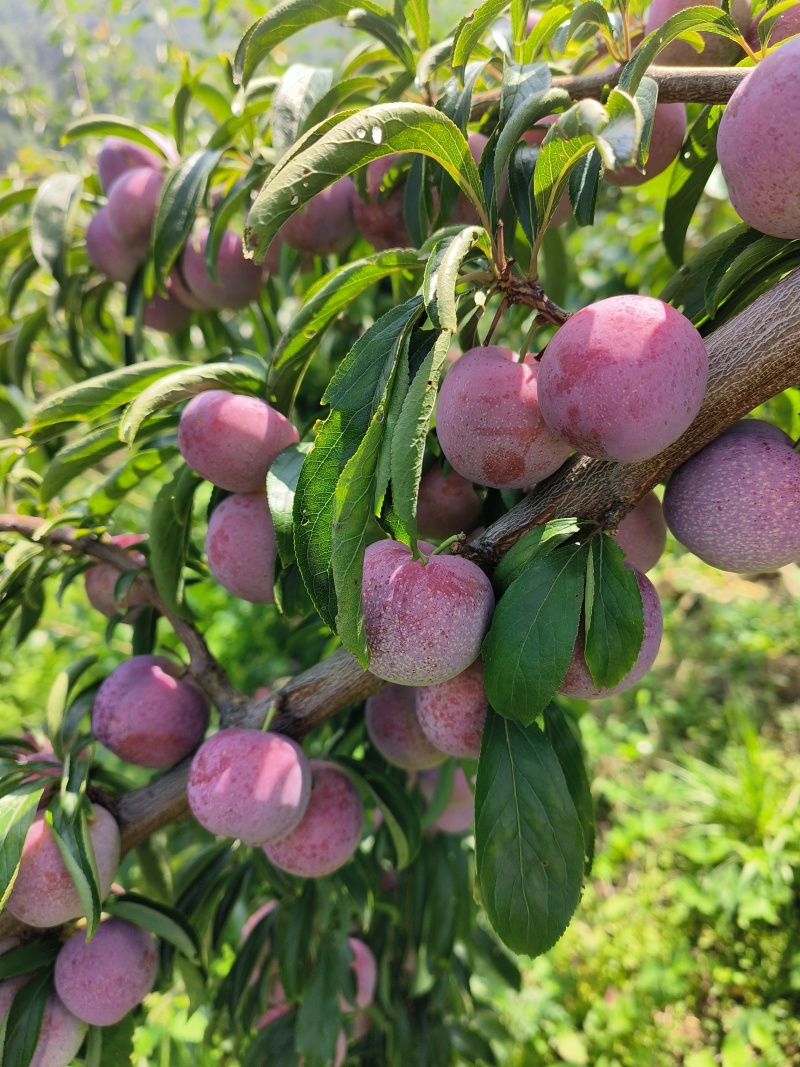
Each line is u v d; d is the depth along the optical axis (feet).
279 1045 1.43
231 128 1.10
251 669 2.97
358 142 0.58
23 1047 0.90
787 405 0.99
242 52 0.90
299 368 0.91
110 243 1.30
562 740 0.88
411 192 0.96
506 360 0.73
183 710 1.04
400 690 1.04
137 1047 1.71
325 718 0.95
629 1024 2.50
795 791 2.99
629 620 0.67
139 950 0.97
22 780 0.94
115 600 1.08
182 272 1.28
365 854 1.44
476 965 1.91
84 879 0.85
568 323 0.65
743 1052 2.35
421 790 1.41
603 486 0.74
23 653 3.55
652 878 2.97
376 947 1.69
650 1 1.02
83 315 1.60
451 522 0.93
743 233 0.76
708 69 0.81
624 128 0.50
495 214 0.72
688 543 0.75
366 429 0.63
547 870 0.72
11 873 0.81
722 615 4.00
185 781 1.01
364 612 0.68
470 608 0.69
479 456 0.73
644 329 0.61
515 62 0.87
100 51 3.28
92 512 1.10
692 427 0.70
